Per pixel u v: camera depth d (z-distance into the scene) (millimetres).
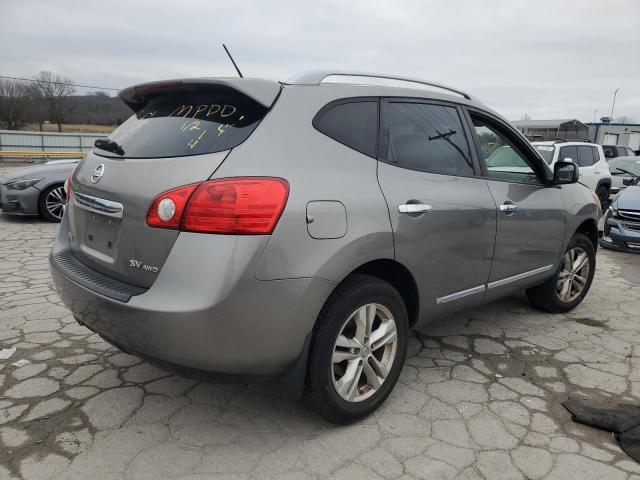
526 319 4312
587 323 4262
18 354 3406
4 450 2408
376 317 2756
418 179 2854
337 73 2785
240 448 2471
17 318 4023
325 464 2365
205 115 2482
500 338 3889
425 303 2941
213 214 2119
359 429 2645
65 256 2869
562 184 4012
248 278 2121
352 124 2664
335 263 2338
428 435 2605
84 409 2771
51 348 3504
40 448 2430
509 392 3064
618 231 7457
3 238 7078
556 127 22125
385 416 2773
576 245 4359
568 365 3449
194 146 2332
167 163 2301
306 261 2252
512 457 2441
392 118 2871
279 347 2254
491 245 3291
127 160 2490
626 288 5441
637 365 3467
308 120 2475
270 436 2570
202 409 2805
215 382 2289
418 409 2850
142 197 2275
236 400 2906
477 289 3293
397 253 2639
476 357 3549
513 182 3584
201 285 2102
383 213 2564
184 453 2422
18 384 3021
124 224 2354
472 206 3104
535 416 2803
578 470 2357
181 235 2158
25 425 2611
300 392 2414
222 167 2186
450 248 2971
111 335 2381
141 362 3324
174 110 2660
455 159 3189
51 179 8320
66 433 2555
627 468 2375
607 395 3049
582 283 4574
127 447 2457
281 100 2439
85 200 2668
